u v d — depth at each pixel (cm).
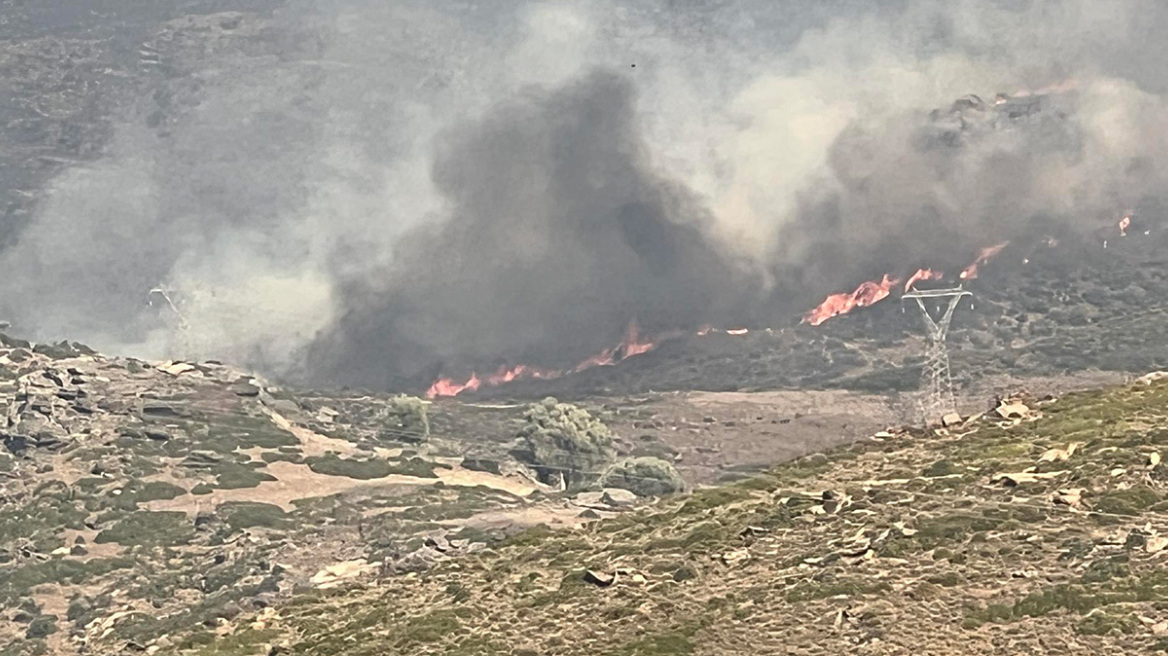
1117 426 5747
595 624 4825
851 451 6369
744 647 4422
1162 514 4812
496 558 6009
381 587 6025
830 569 4828
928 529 4953
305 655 5184
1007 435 6016
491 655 4688
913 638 4275
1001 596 4438
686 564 5206
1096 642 4081
